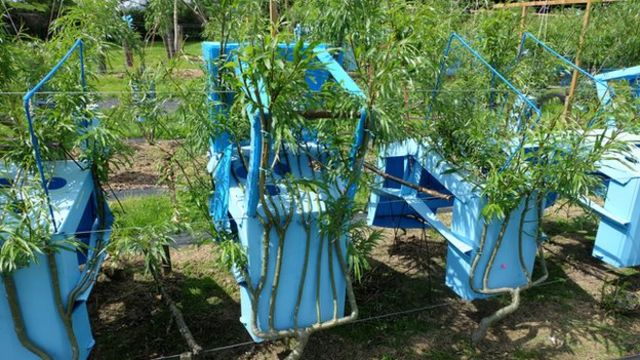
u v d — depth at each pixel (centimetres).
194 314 393
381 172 418
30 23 754
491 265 358
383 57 296
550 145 333
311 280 308
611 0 701
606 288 462
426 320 408
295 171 318
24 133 274
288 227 289
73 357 266
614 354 379
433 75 405
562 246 541
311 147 342
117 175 640
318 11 376
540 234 364
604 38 673
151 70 335
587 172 354
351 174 284
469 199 360
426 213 409
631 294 436
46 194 251
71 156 320
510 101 435
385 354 366
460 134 393
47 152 294
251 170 264
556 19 737
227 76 253
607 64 703
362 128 274
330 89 269
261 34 282
